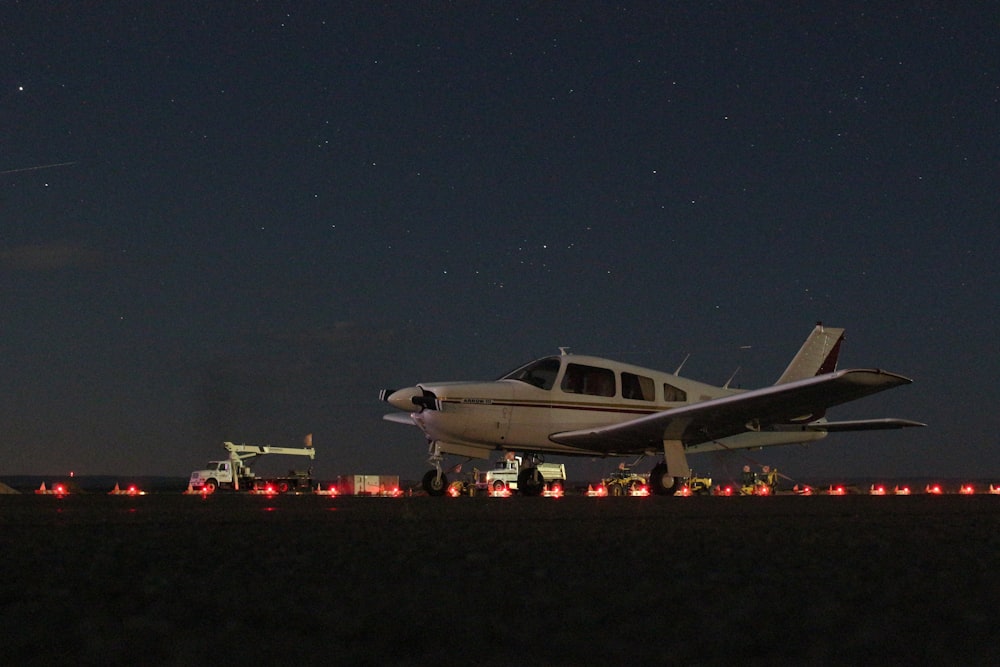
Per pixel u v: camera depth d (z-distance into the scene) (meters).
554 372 17.83
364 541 4.21
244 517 6.51
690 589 2.59
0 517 6.51
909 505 9.29
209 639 1.89
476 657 1.71
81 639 1.89
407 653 1.76
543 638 1.90
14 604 2.38
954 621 2.09
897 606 2.30
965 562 3.32
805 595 2.48
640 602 2.35
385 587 2.64
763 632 1.95
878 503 9.81
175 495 14.02
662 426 17.05
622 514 7.10
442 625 2.04
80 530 5.02
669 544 4.04
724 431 17.86
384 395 17.14
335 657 1.72
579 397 17.83
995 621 2.08
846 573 2.97
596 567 3.14
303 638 1.90
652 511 7.68
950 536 4.54
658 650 1.78
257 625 2.06
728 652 1.76
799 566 3.17
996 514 7.19
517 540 4.27
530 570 3.06
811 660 1.69
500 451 17.44
